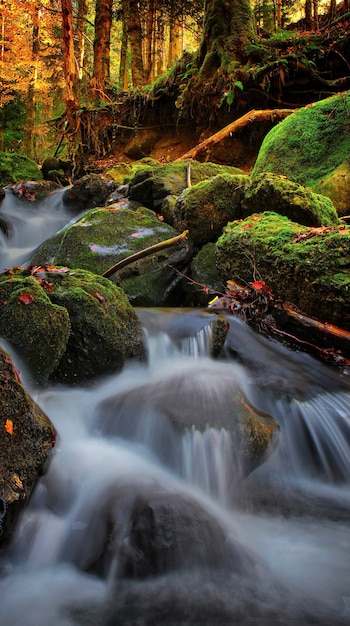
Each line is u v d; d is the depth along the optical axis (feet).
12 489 7.24
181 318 15.06
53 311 10.52
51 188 38.24
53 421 9.97
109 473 9.21
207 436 9.75
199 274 19.53
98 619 6.66
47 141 79.46
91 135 47.73
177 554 7.35
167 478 9.40
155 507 7.79
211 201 20.57
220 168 27.50
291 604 6.92
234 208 20.47
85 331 11.85
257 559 7.88
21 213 34.68
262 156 24.85
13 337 9.92
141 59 51.44
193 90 37.40
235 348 14.49
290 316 14.67
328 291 13.61
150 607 6.86
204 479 9.53
